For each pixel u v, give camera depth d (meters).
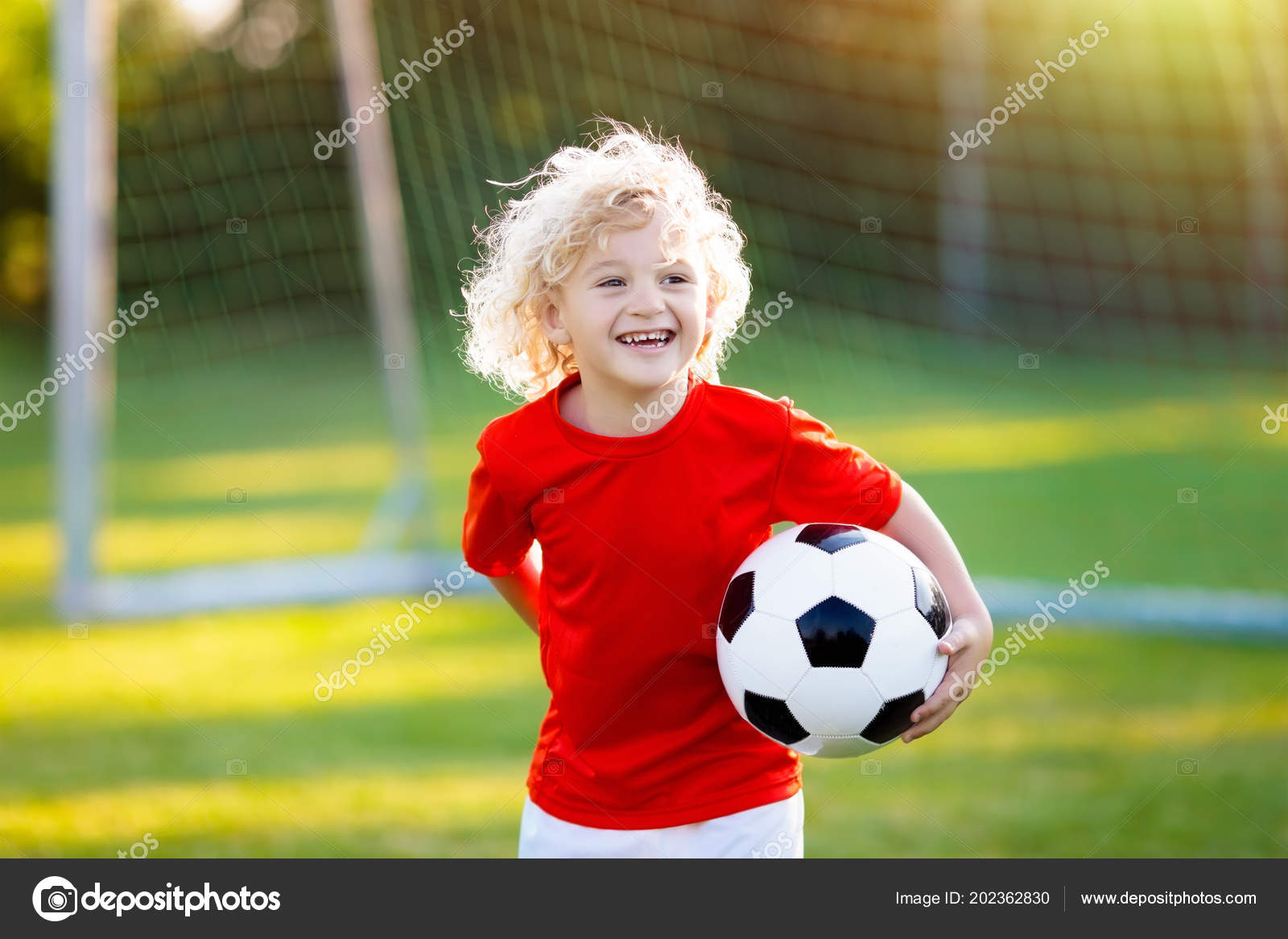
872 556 4.41
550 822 4.71
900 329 27.91
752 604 4.38
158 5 22.61
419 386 24.52
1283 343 26.59
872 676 4.30
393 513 13.69
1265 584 12.04
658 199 4.41
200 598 12.12
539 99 21.30
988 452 20.52
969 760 7.70
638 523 4.48
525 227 4.72
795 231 27.42
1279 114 20.81
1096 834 6.45
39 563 14.42
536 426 4.63
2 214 34.03
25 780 7.64
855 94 25.53
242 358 31.33
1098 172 26.55
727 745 4.60
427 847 6.46
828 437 4.64
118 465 21.80
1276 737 7.92
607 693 4.61
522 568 5.25
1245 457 19.20
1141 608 10.81
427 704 9.11
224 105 23.47
